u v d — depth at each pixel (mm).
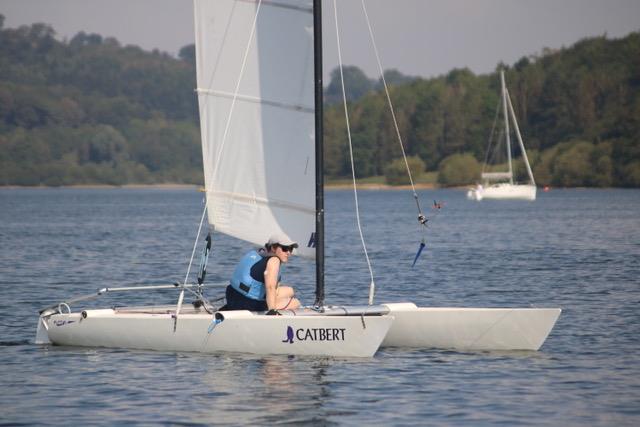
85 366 51312
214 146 55500
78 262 117812
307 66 53312
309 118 53375
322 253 53562
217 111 55281
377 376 48656
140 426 40500
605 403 43969
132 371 50000
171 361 52156
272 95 54094
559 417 41781
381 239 163250
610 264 109812
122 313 56906
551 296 80625
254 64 54375
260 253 54844
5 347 56781
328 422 41000
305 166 53531
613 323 65125
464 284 90438
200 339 53969
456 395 45281
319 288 54031
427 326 55250
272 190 54344
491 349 55000
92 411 42750
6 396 45375
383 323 51531
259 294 54438
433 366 50875
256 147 54594
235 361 51938
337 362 51562
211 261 122750
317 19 52906
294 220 54000
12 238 167000
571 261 114250
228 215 55500
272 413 42344
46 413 42500
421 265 110750
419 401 44219
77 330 56531
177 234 183125
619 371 50188
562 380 48156
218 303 75375
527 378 48531
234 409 42938
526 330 54531
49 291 86438
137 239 166375
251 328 53000
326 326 52219
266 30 54031
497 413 42375
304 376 48594
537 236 165125
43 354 54562
